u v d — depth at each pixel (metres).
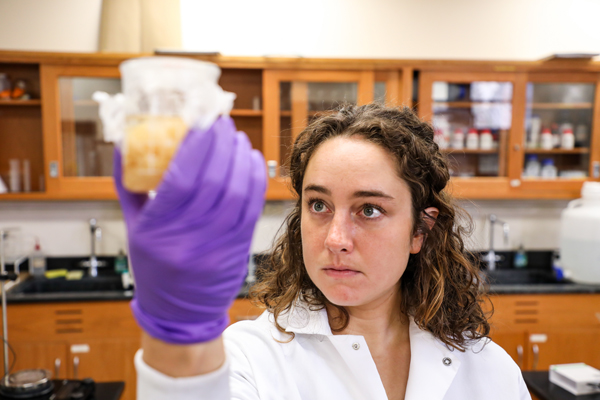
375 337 0.83
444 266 0.85
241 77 2.96
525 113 2.93
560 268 2.98
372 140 0.70
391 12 3.11
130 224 0.43
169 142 0.40
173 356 0.46
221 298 0.45
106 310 2.46
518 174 2.93
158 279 0.42
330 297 0.71
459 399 0.84
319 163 0.71
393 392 0.82
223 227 0.43
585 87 2.95
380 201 0.69
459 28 3.14
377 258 0.69
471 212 3.25
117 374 2.47
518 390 0.86
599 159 2.97
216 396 0.47
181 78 0.41
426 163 0.77
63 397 1.44
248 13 3.06
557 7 3.17
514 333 2.62
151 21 2.80
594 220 2.76
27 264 3.00
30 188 2.95
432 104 2.85
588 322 2.65
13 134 2.93
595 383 1.49
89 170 2.77
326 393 0.79
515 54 3.18
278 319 0.86
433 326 0.84
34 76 2.86
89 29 2.95
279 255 0.99
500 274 3.14
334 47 3.11
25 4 2.92
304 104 2.81
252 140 3.01
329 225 0.71
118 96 0.42
